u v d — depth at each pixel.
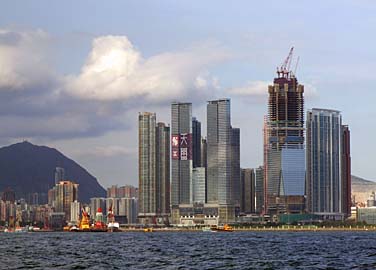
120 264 198.50
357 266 191.88
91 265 195.00
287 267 188.50
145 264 198.12
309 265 195.88
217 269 180.62
